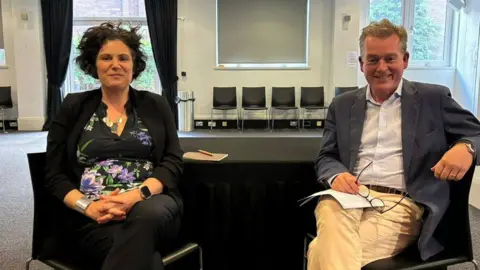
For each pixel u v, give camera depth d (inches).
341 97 65.8
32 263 91.9
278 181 69.9
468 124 56.7
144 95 66.8
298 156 72.6
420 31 324.2
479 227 110.3
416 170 58.4
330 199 54.8
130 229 52.6
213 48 316.5
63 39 306.2
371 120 62.3
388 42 58.4
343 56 308.0
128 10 316.5
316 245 53.3
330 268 50.6
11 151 224.8
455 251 57.4
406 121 59.6
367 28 61.4
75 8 315.3
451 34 325.4
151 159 64.4
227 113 322.3
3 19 309.0
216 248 74.3
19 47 303.0
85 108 63.5
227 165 69.2
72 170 62.6
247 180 69.7
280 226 73.9
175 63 313.6
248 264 75.4
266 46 318.0
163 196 58.5
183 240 64.4
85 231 57.8
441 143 58.3
